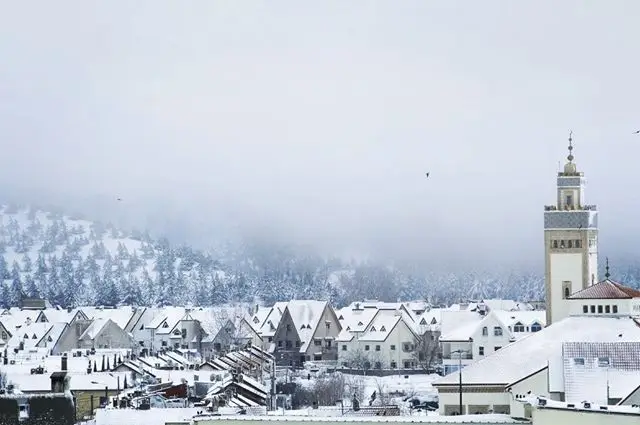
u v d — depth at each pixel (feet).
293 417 500.33
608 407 460.96
